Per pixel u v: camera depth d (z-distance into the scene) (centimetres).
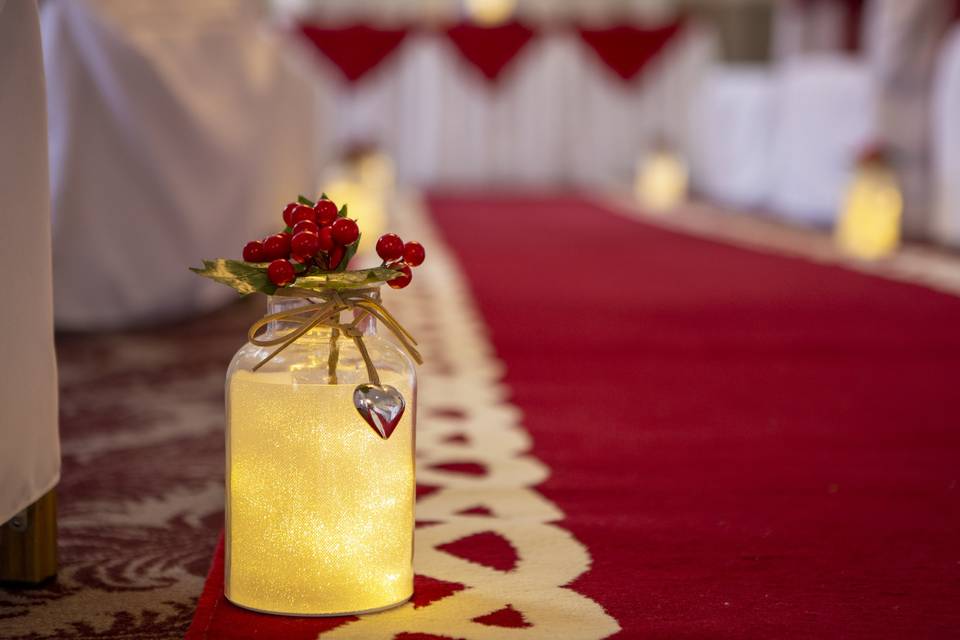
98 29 197
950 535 104
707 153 681
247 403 79
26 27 83
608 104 720
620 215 524
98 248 206
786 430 146
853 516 109
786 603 86
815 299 271
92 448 136
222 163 233
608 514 109
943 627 82
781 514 109
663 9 702
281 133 275
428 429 145
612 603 85
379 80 690
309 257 77
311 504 79
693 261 349
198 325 229
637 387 173
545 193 682
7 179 82
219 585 86
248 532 80
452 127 705
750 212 554
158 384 173
